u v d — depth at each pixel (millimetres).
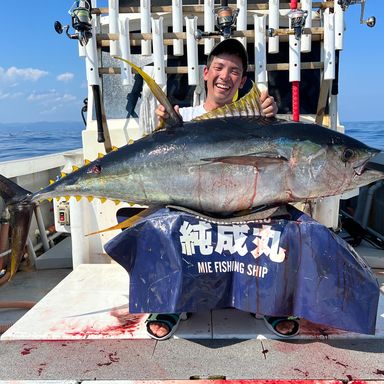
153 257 1892
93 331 1971
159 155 1912
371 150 1890
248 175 1853
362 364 1691
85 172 2002
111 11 2668
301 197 1894
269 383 1537
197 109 2609
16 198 2025
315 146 1834
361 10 2525
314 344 1847
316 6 2748
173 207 1940
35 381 1577
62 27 2561
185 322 2037
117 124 3010
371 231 3943
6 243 3137
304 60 2977
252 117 1959
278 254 1836
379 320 2049
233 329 1967
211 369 1663
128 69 2699
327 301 1777
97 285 2568
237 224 1889
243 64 2441
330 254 1793
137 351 1802
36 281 3316
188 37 2697
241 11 2707
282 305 1835
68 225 3133
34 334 1938
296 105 2648
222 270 1873
